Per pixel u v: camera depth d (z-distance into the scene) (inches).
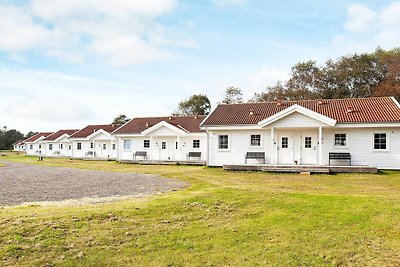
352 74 1980.8
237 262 275.1
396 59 1846.7
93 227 325.4
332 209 388.8
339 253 288.7
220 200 429.1
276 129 1008.9
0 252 270.2
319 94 2074.3
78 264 266.1
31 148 2815.0
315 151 990.4
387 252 289.7
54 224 323.0
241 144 1056.8
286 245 302.4
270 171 905.5
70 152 2384.4
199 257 282.0
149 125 1537.9
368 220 353.7
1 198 493.7
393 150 900.6
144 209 382.9
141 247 295.4
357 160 934.4
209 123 1081.4
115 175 853.8
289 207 400.8
